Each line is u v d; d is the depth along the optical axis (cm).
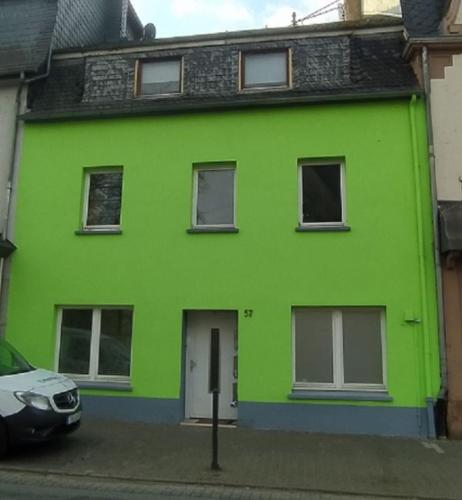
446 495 660
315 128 1064
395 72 1092
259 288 1033
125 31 1700
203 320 1086
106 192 1142
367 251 1012
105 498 632
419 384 961
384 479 714
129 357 1079
